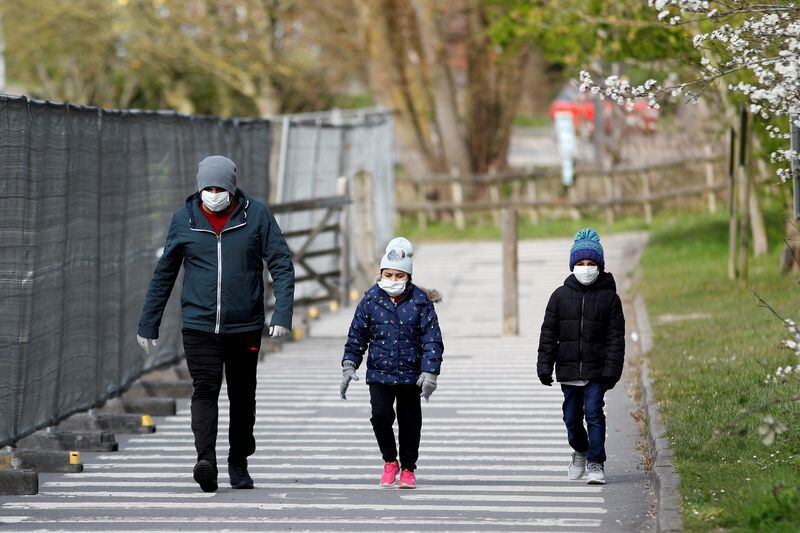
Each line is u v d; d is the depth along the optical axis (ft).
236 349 79.61
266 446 96.63
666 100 145.79
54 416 93.66
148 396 116.47
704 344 124.88
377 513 73.15
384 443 80.94
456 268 235.40
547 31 194.18
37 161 87.97
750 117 156.35
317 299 183.42
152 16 353.72
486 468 87.35
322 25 367.25
